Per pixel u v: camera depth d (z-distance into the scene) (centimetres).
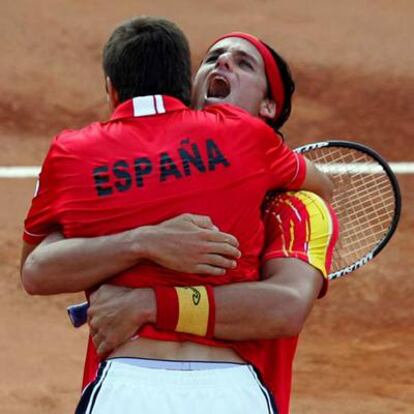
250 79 2019
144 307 1741
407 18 6288
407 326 3700
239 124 1836
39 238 1848
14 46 5747
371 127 5206
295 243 1848
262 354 1845
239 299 1752
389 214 2392
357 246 2342
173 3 6347
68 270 1755
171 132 1808
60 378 3303
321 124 5209
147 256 1741
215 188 1783
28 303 3778
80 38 5884
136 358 1755
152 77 1847
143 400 1725
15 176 4706
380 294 3888
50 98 5353
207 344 1770
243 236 1803
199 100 2053
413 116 5300
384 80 5619
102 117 5262
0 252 4103
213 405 1736
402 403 3189
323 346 3547
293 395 3209
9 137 5025
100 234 1777
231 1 6381
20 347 3491
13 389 3228
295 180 1898
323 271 1844
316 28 6134
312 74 5656
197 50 5831
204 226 1750
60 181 1798
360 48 5934
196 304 1738
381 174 2486
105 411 1730
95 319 1762
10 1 6169
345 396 3222
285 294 1769
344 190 2411
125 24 1886
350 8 6378
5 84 5412
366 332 3656
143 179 1778
